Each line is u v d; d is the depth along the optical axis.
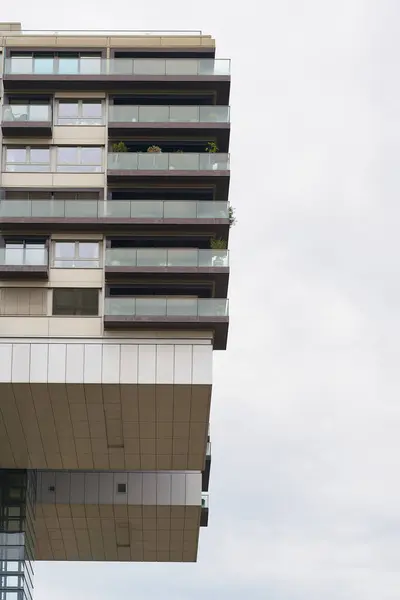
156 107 67.31
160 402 64.75
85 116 67.50
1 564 70.06
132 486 74.38
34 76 66.88
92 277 64.75
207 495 75.44
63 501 74.00
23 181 66.44
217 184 66.81
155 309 63.50
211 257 64.81
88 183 66.62
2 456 70.56
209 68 67.88
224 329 64.12
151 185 66.75
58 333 63.69
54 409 65.31
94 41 68.38
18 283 64.38
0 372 62.81
